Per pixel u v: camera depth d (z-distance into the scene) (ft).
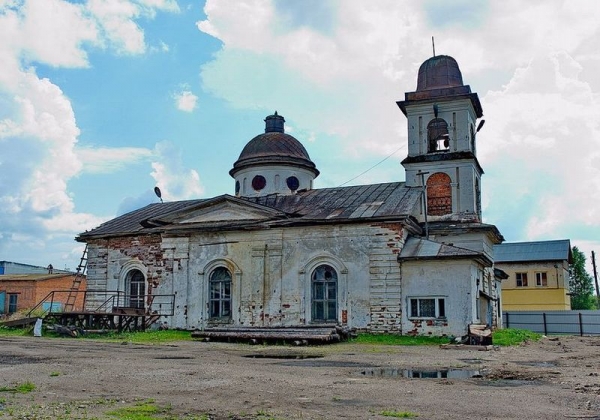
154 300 96.37
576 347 75.36
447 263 80.07
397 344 72.95
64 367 39.83
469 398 28.35
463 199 97.60
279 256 89.40
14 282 152.87
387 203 90.33
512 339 78.28
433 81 103.14
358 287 83.92
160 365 42.45
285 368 41.75
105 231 104.12
